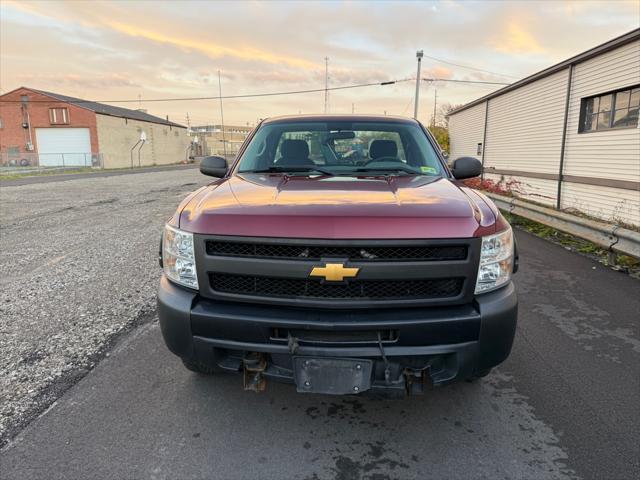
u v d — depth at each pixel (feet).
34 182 72.49
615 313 14.49
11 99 148.25
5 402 9.28
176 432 8.40
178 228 8.05
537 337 12.66
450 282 7.50
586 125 39.58
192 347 7.82
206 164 12.51
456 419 8.91
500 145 57.57
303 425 8.71
